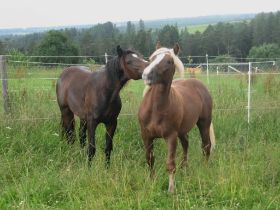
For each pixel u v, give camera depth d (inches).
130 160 243.3
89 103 246.7
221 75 439.8
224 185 204.1
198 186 212.1
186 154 246.2
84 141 269.9
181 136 237.5
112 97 241.0
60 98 276.4
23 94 307.6
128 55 233.0
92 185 202.5
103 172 215.0
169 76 202.7
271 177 223.1
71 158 236.2
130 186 205.2
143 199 193.2
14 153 255.3
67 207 187.8
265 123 328.2
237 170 214.8
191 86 249.1
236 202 195.0
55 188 207.3
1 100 311.0
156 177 212.2
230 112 335.6
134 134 290.8
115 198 193.8
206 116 252.8
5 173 224.8
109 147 247.9
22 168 233.0
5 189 207.3
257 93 381.7
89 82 250.4
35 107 298.2
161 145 272.5
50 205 195.3
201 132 256.4
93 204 181.6
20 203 183.5
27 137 270.5
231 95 364.8
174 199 196.1
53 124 287.4
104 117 245.3
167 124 210.8
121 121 300.7
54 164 235.6
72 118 280.2
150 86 210.8
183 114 222.7
